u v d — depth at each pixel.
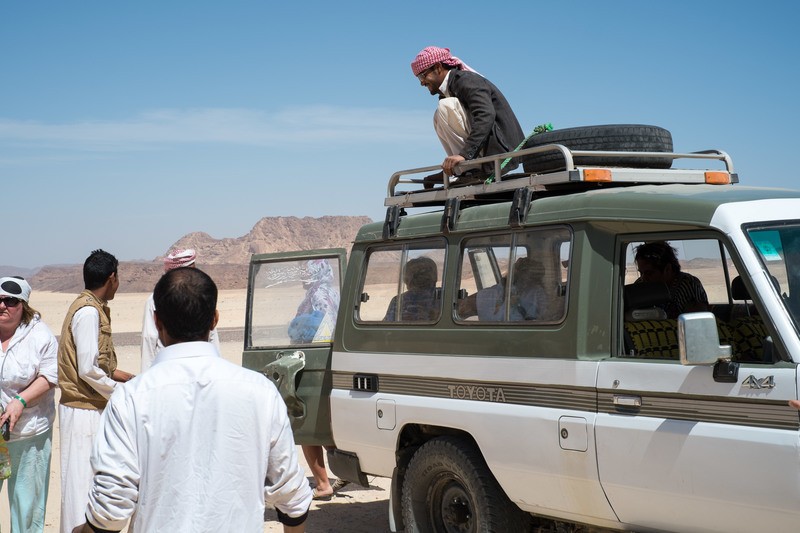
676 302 5.83
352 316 6.98
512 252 5.78
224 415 3.32
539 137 6.14
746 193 5.12
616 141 5.88
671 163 6.14
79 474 6.31
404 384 6.44
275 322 7.75
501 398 5.68
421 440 6.57
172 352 3.41
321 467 9.00
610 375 5.02
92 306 6.38
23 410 6.38
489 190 6.05
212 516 3.25
